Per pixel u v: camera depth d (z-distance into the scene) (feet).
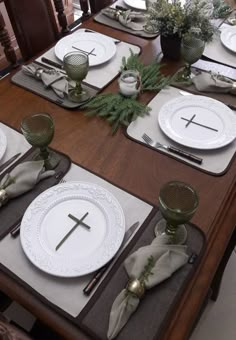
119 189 2.86
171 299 2.21
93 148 3.22
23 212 2.70
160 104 3.64
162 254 2.29
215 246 2.53
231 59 4.27
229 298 4.98
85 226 2.57
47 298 2.22
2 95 3.75
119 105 3.51
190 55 3.71
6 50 4.77
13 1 4.51
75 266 2.32
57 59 4.23
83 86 3.83
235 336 4.65
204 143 3.18
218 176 2.98
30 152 3.14
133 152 3.19
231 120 3.38
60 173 2.96
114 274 2.34
